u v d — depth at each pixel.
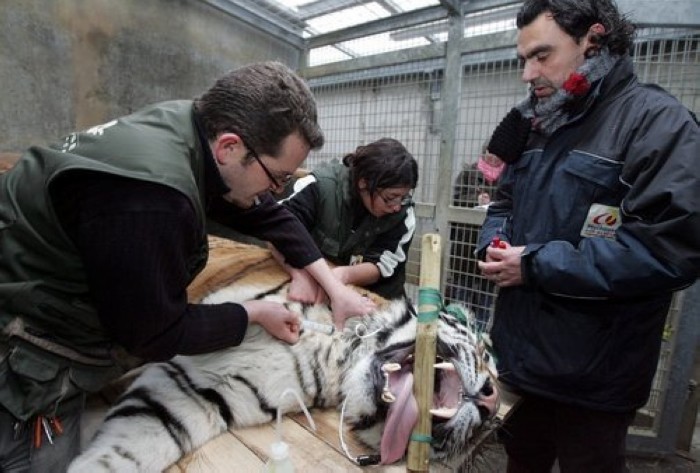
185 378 0.95
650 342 1.20
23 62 2.42
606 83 1.16
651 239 1.02
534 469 1.61
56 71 2.54
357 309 1.16
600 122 1.17
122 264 0.69
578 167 1.17
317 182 1.71
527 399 1.47
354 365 1.04
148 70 2.92
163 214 0.71
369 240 1.73
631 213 1.08
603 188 1.14
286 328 1.02
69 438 0.89
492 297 2.38
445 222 2.53
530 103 1.34
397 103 2.75
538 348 1.26
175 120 0.83
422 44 2.76
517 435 1.55
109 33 2.73
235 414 0.93
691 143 1.00
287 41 3.14
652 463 2.23
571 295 1.14
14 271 0.76
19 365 0.77
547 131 1.28
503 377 1.35
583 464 1.30
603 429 1.25
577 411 1.29
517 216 1.36
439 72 2.52
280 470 0.69
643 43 1.95
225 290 1.16
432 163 2.64
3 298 0.76
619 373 1.19
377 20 2.71
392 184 1.49
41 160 0.76
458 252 2.51
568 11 1.11
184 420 0.87
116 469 0.76
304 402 1.01
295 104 0.81
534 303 1.28
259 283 1.21
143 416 0.86
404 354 0.98
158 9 2.89
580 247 1.14
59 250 0.75
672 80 1.93
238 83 0.82
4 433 0.80
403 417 0.83
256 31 3.31
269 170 0.86
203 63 3.18
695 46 1.89
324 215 1.71
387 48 2.92
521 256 1.21
